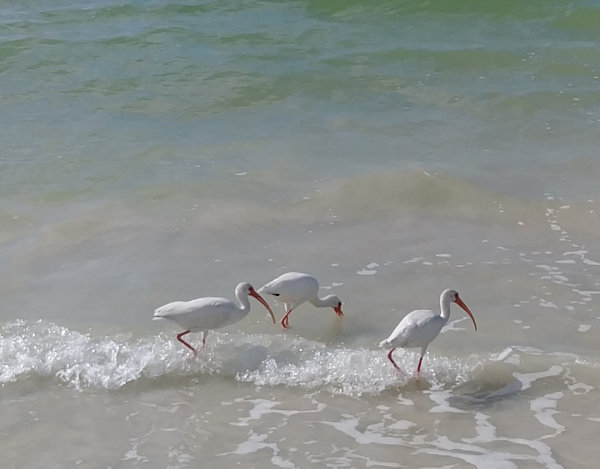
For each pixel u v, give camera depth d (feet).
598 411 30.66
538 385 32.12
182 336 35.04
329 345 34.71
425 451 28.89
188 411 31.07
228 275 39.29
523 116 54.08
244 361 33.47
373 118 54.13
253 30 65.67
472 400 31.40
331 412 30.91
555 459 28.37
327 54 62.03
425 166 48.08
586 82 57.93
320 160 49.21
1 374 32.65
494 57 61.52
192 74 59.47
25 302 37.42
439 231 42.86
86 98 56.54
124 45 63.26
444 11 67.97
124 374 32.76
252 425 30.30
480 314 36.45
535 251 41.11
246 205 44.88
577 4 67.67
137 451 29.09
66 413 30.96
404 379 32.42
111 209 44.42
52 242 41.70
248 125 53.52
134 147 50.49
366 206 44.96
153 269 39.73
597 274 39.14
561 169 48.16
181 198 45.42
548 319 36.04
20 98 56.49
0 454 28.94
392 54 62.08
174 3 69.77
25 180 46.85
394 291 38.09
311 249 41.34
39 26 65.82
